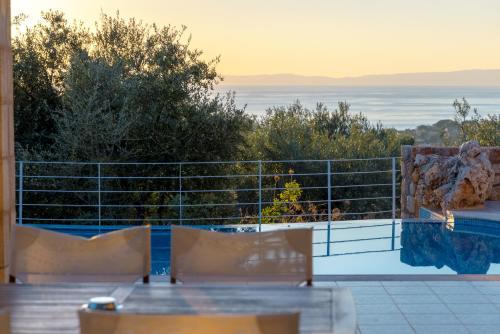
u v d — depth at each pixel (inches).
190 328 78.7
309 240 127.9
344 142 698.2
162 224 472.4
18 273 127.9
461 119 759.7
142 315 78.8
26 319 97.6
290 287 112.2
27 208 461.4
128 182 474.3
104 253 128.5
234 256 128.4
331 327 94.8
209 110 475.2
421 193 397.4
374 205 662.5
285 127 673.0
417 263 290.8
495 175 406.9
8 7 162.2
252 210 600.1
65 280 127.8
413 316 188.1
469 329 178.1
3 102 158.1
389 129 806.5
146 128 466.9
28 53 496.1
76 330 93.7
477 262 291.7
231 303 104.2
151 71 480.1
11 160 164.7
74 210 467.2
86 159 464.1
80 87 465.7
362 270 279.0
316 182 649.0
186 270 128.3
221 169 483.5
